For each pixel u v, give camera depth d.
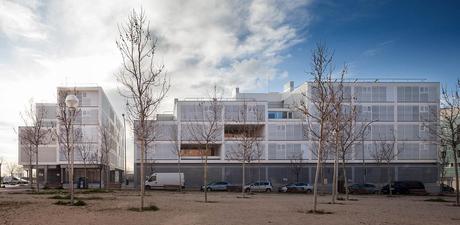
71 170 23.39
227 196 40.59
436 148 68.81
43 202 24.66
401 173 68.62
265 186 60.22
